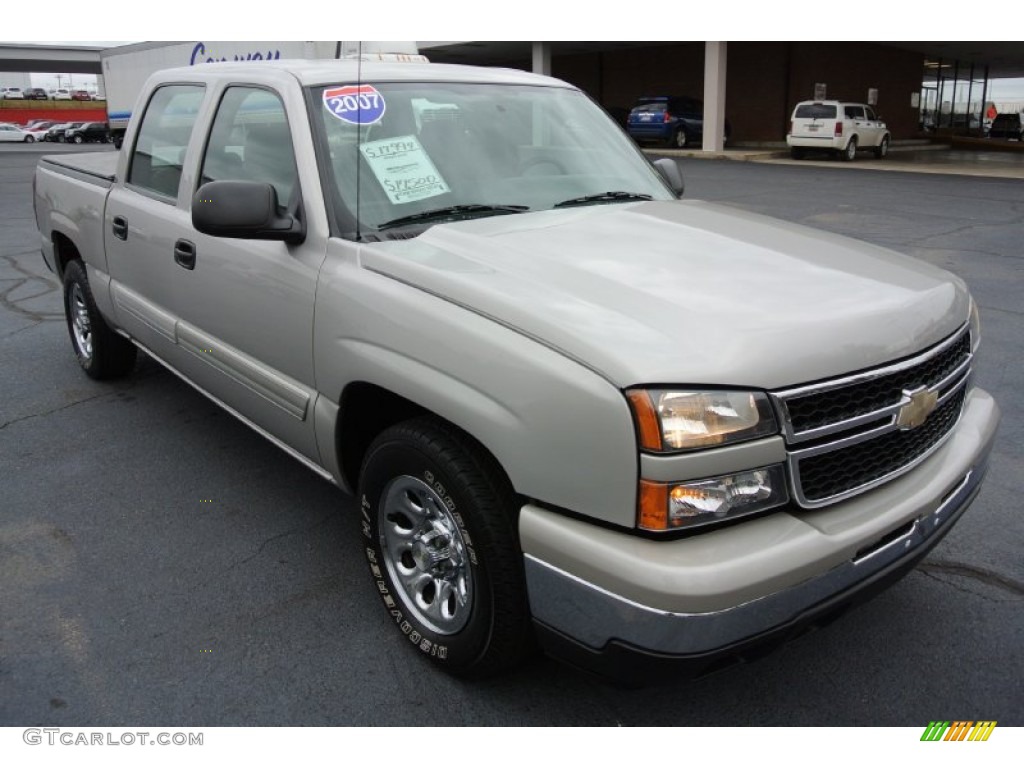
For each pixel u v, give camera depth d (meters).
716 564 2.03
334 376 2.90
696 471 2.05
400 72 3.60
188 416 4.88
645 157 4.12
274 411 3.34
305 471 4.22
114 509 3.84
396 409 2.96
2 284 8.25
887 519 2.32
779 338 2.21
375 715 2.62
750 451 2.10
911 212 13.24
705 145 26.45
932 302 2.63
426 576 2.76
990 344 6.25
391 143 3.25
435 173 3.26
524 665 2.78
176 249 3.81
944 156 27.48
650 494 2.05
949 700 2.70
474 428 2.34
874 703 2.69
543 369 2.19
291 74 3.41
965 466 2.66
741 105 31.12
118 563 3.41
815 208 13.80
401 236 2.97
